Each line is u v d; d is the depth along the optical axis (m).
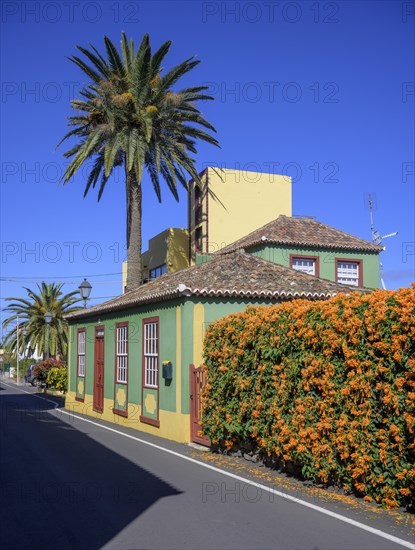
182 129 26.23
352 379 8.45
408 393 7.48
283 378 10.05
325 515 7.56
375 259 25.55
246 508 7.89
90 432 16.53
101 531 6.83
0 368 107.81
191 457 12.12
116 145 24.12
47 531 6.83
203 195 30.86
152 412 16.36
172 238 32.69
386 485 7.84
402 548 6.26
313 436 9.07
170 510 7.77
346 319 8.63
